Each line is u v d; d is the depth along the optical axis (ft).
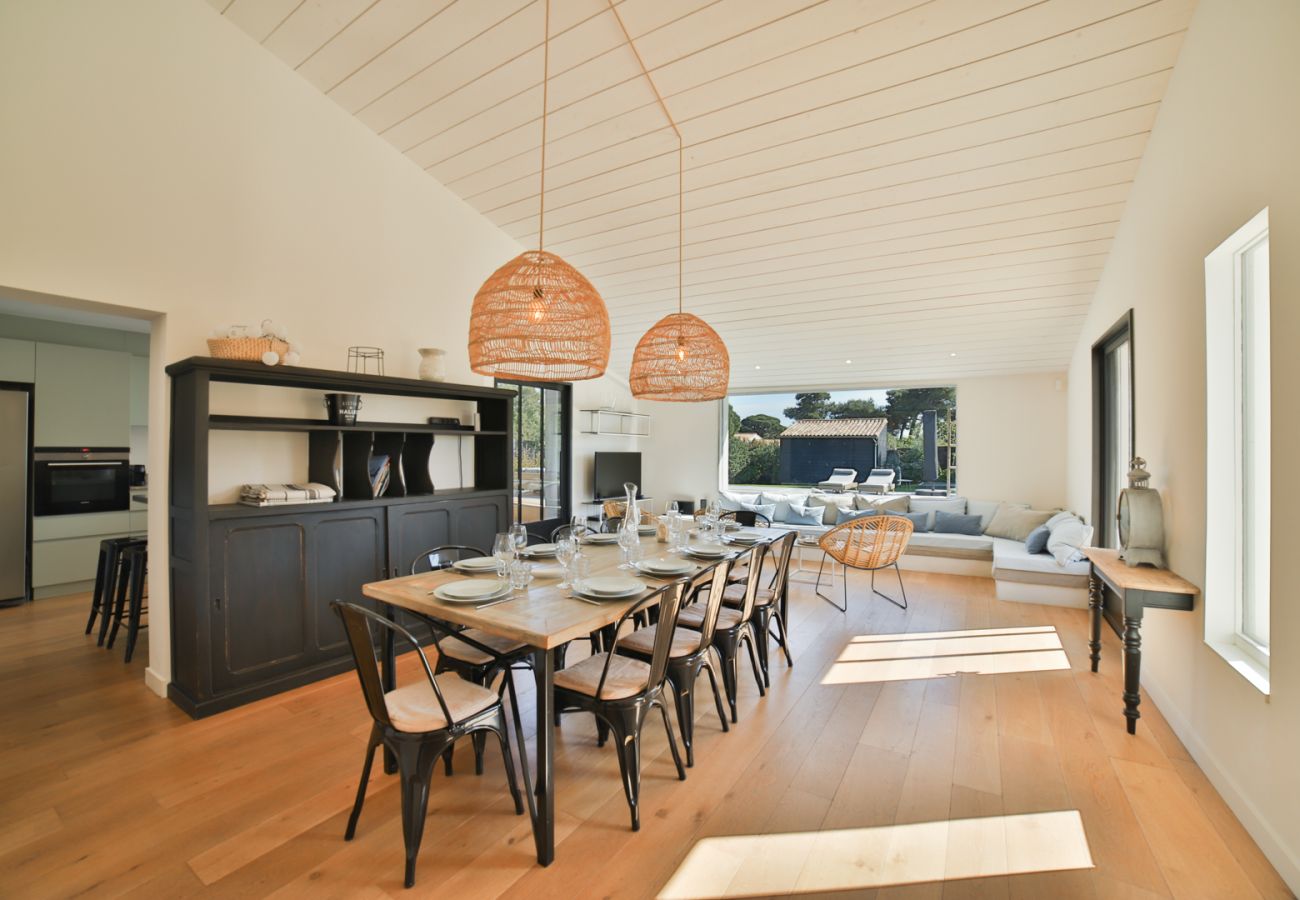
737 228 13.52
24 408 14.53
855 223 12.70
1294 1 5.27
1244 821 6.10
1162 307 8.94
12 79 7.73
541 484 19.84
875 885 5.35
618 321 19.33
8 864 5.60
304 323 11.00
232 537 9.06
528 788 5.93
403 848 5.87
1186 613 7.91
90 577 15.70
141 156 8.90
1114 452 13.88
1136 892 5.25
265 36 10.18
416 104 11.33
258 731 8.33
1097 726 8.45
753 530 12.65
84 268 8.32
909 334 17.57
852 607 14.93
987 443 20.44
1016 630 13.02
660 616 6.38
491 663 7.40
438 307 13.52
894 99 9.50
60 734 8.20
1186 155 7.89
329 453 10.68
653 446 26.00
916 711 9.00
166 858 5.71
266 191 10.43
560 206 13.80
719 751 7.81
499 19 9.19
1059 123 9.50
